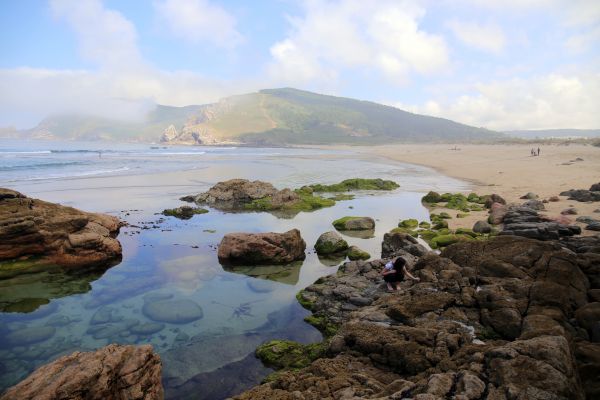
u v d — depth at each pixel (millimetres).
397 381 7977
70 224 21031
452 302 12117
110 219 25578
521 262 13539
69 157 92875
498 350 7578
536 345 7430
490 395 6574
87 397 7750
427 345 9594
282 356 11539
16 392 7434
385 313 12156
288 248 20359
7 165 65000
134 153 122625
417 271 15305
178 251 22109
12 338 12828
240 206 35531
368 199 38188
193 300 15883
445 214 28625
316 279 18141
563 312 10766
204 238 24672
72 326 13695
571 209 26219
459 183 49250
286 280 18078
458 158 93125
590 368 8016
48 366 8281
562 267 12492
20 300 15820
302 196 37562
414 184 48844
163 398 9516
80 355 8797
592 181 42562
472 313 11570
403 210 32594
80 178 50625
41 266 19328
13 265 19016
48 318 14281
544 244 13961
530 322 10016
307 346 11945
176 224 28219
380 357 9703
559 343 7430
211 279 18156
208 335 13078
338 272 17766
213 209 34156
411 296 12773
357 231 26000
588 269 13016
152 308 15109
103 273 18844
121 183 47406
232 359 11672
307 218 30375
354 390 8031
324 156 113812
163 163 80375
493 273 13508
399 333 10297
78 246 19750
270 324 13867
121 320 14156
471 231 22891
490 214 27156
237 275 18672
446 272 13828
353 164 82188
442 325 10820
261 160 94750
